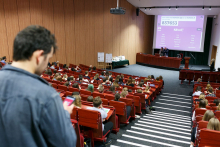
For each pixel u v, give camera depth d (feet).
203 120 12.32
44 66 2.70
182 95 32.60
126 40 60.70
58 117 2.38
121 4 56.08
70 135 2.55
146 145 13.66
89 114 11.40
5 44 36.68
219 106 16.22
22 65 2.49
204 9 52.08
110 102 15.71
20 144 2.22
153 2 51.80
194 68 59.72
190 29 62.13
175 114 23.44
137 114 20.72
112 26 55.26
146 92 24.04
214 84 32.22
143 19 67.26
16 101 2.23
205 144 10.03
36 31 2.51
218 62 54.34
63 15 44.73
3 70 2.48
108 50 55.57
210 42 69.31
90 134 12.20
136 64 65.67
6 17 36.24
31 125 2.25
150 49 74.95
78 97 11.85
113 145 13.28
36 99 2.27
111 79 27.25
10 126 2.20
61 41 45.24
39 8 40.45
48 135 2.35
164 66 58.18
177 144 14.16
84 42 49.70
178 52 74.95
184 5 50.16
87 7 48.83
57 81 22.61
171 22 64.34
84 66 46.32
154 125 17.97
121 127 16.80
